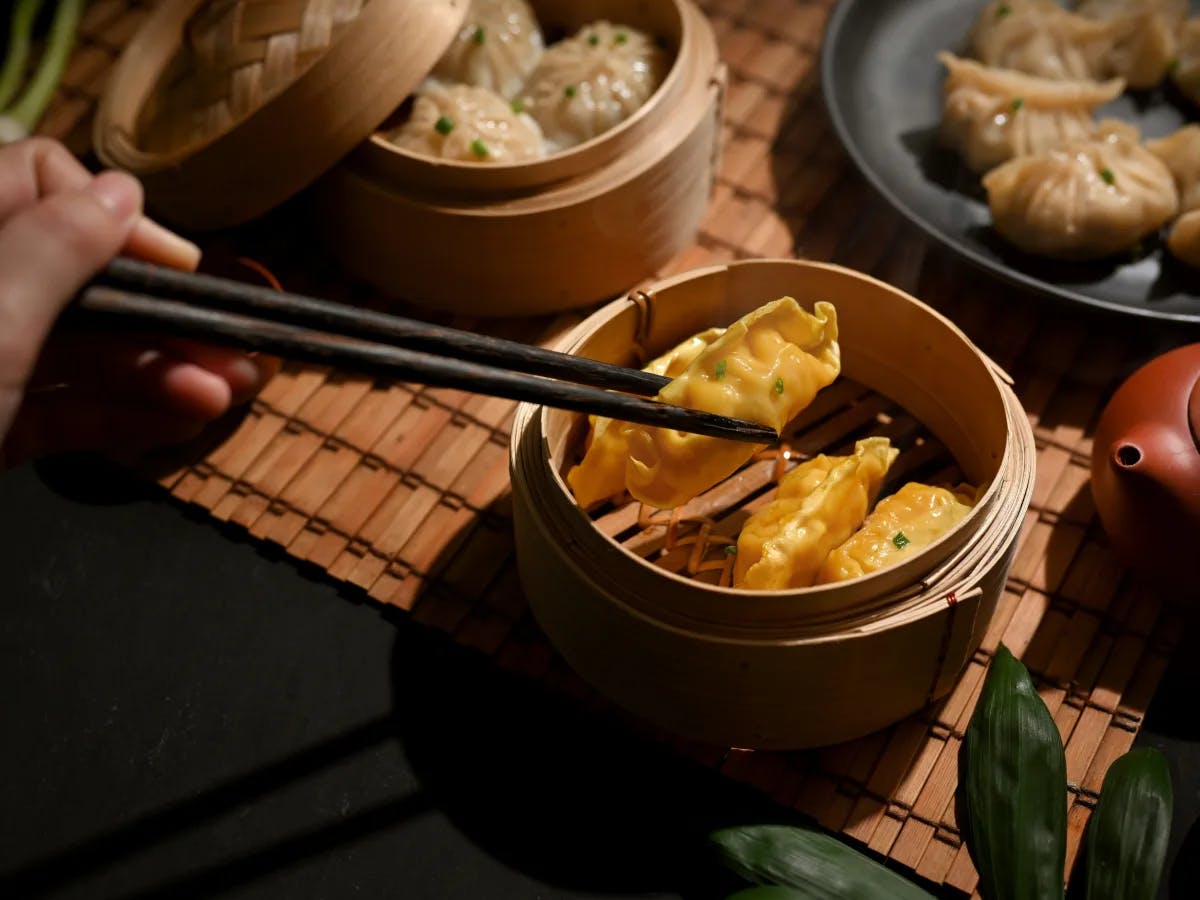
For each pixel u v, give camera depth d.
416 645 0.55
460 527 0.57
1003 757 0.49
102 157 0.61
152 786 0.53
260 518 0.57
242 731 0.53
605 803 0.52
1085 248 0.61
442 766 0.53
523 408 0.52
